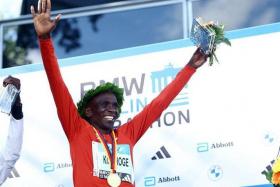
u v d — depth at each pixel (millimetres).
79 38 19891
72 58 17750
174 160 16547
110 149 13609
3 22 20500
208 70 16641
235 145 16172
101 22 19844
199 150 16406
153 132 16750
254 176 15922
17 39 20344
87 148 13398
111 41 19688
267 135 16016
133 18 19641
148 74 17172
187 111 16609
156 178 16562
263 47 16422
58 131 17547
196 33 13984
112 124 13844
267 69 16312
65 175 17297
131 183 13539
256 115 16156
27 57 20250
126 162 13625
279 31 16391
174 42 17172
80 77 17594
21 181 17516
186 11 19234
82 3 20031
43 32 13016
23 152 17625
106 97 13914
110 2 19859
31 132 17703
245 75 16406
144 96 17078
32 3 20594
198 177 16312
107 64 17500
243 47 16516
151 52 17266
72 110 13422
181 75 14094
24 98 17906
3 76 18156
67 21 20031
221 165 16188
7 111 14039
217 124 16375
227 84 16484
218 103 16469
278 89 16156
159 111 14047
